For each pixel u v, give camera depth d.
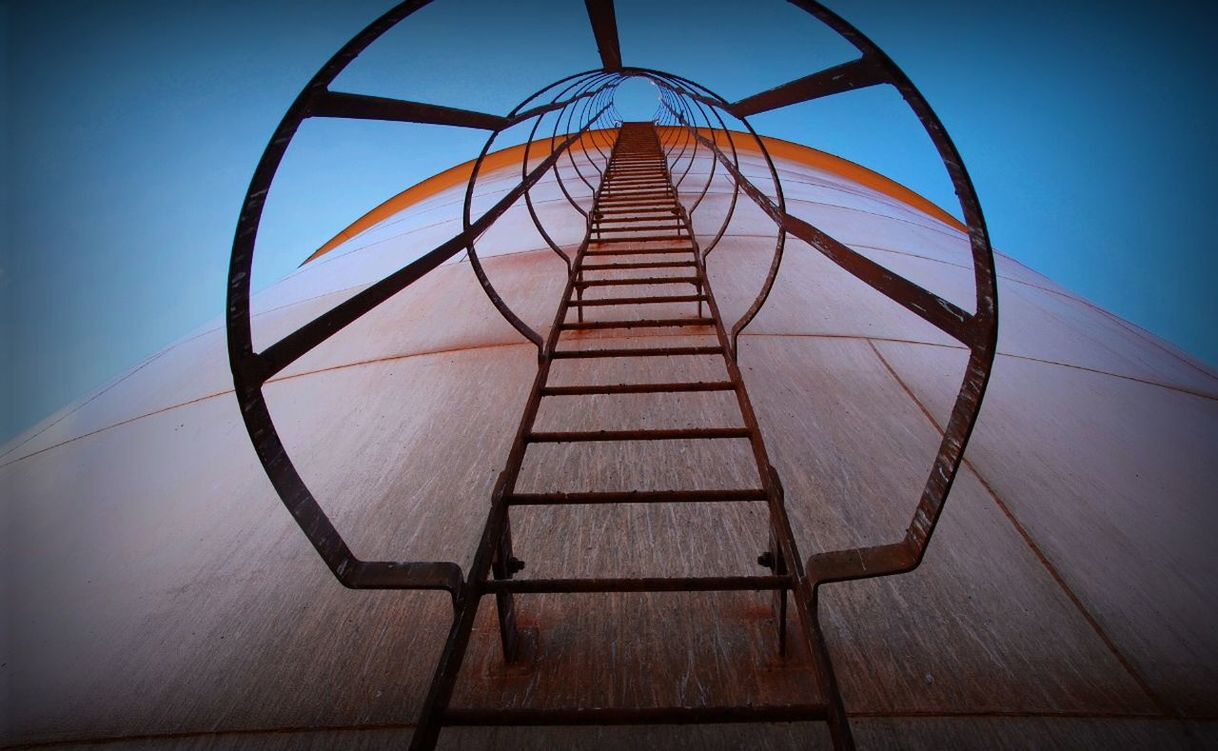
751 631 1.97
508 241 5.99
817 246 1.99
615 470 2.75
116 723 1.85
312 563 2.40
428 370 3.74
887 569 1.45
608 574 2.22
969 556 2.26
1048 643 1.92
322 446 3.15
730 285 4.69
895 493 2.59
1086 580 2.16
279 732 1.77
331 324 1.56
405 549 2.40
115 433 3.76
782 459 2.78
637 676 1.84
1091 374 3.82
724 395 3.25
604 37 3.77
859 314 4.26
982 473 2.73
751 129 2.43
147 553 2.59
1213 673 1.82
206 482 3.05
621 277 4.91
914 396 3.32
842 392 3.32
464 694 1.82
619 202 6.63
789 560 1.57
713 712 1.23
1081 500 2.58
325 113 1.42
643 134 13.75
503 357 3.78
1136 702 1.74
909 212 9.71
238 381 1.26
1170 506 2.58
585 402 3.27
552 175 9.38
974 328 1.22
